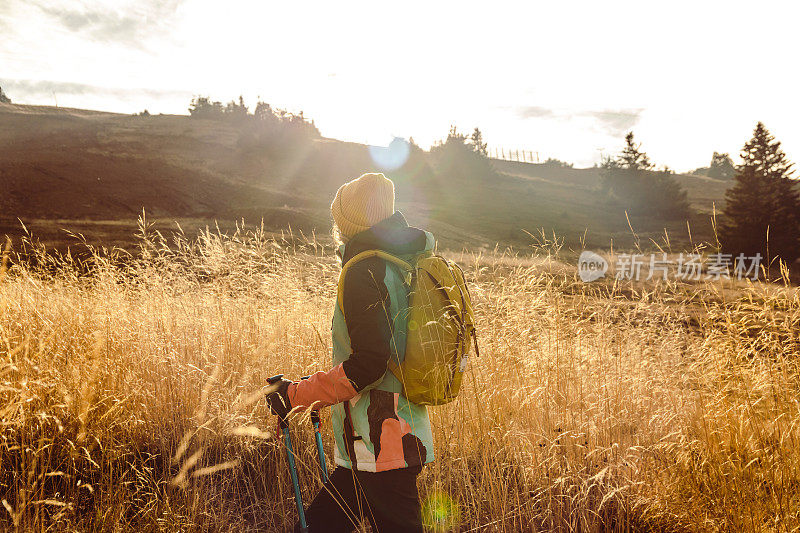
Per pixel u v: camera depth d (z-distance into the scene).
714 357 3.25
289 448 2.13
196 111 107.38
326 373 1.90
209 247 4.73
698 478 2.72
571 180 105.62
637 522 2.65
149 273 4.79
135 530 2.29
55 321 3.54
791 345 3.02
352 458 1.96
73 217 41.53
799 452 2.58
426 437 2.00
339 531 2.12
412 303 1.95
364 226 2.03
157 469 2.77
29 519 2.09
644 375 3.70
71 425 2.63
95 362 2.75
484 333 3.61
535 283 3.91
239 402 2.90
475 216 60.12
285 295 4.61
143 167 56.50
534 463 2.89
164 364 3.38
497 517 2.70
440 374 1.92
